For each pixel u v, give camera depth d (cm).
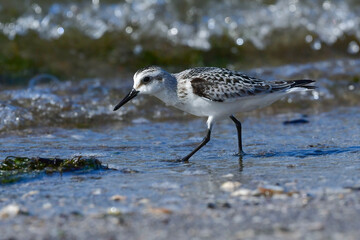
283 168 1030
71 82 1781
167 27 2100
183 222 705
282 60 2117
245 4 2209
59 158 1070
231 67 2023
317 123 1504
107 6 2088
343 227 664
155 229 681
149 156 1164
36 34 2002
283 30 2202
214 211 750
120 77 1875
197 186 906
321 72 1941
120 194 859
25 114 1495
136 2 2109
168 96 1159
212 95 1117
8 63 1870
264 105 1170
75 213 754
